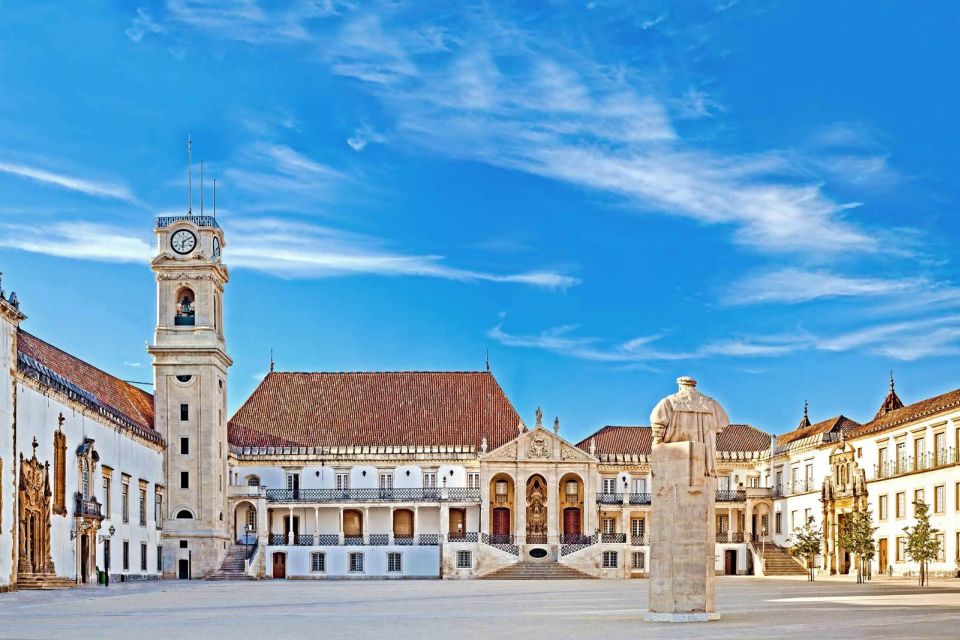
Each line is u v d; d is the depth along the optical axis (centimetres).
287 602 5309
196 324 10819
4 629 3488
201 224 10938
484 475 11694
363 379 12900
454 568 11025
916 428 9319
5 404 6894
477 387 12825
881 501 9906
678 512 3450
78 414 8312
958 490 8538
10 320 7025
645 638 2838
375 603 5147
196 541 10588
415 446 12119
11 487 6962
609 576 10981
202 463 10669
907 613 3784
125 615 4241
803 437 11688
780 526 11944
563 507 11888
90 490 8488
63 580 7638
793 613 3800
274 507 11650
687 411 3478
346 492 11788
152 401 11506
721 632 3008
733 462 12662
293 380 12888
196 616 4162
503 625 3447
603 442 12712
